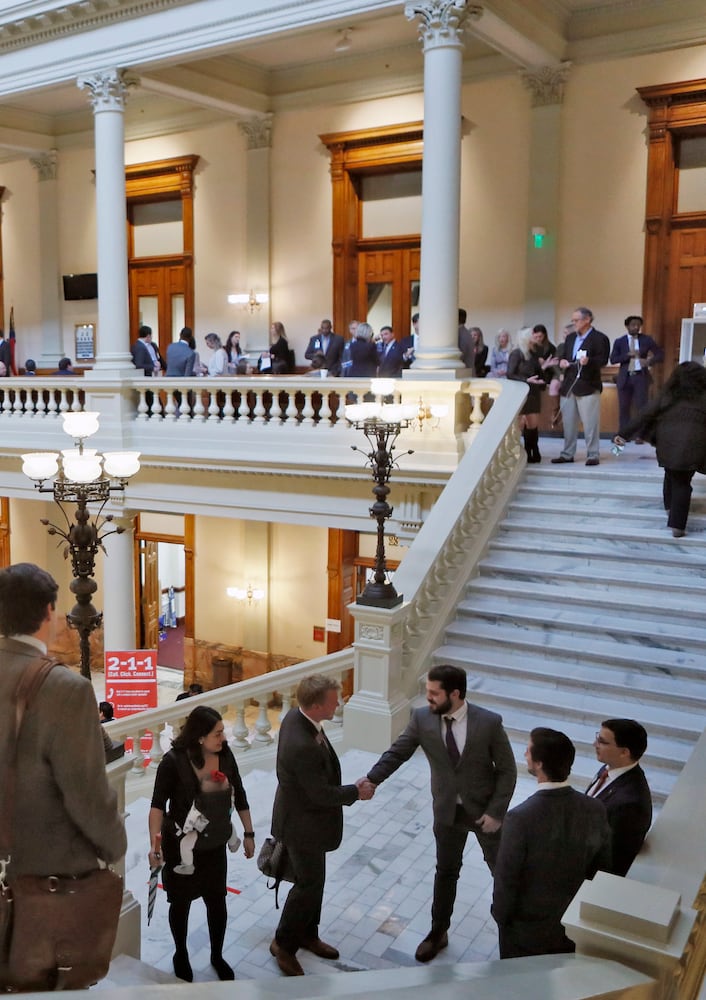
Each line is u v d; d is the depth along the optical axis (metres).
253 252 15.37
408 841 5.58
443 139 9.77
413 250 14.23
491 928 4.74
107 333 12.12
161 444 11.91
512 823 3.39
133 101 16.17
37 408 13.26
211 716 4.25
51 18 12.07
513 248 13.11
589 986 2.04
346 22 10.44
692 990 2.71
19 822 2.46
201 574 16.38
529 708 6.79
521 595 7.87
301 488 11.04
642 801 3.68
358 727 6.85
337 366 12.45
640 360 11.09
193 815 4.21
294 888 4.35
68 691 2.44
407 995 1.85
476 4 9.68
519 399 9.30
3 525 18.81
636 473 8.98
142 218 16.92
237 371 13.40
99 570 17.70
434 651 7.48
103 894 2.57
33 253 18.31
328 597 15.24
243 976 4.35
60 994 1.74
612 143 12.24
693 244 12.08
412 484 10.14
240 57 13.91
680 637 7.05
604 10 11.94
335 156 14.28
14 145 17.06
